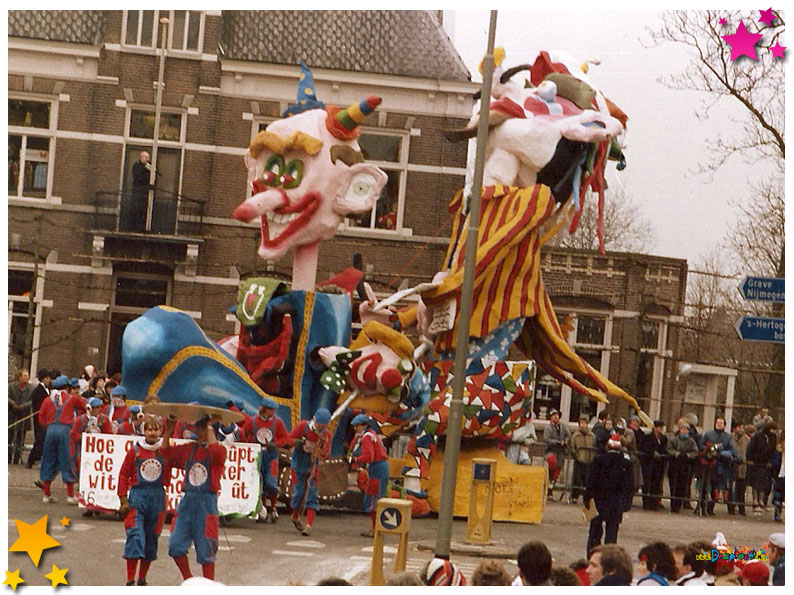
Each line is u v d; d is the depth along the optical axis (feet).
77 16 95.20
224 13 96.89
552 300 97.60
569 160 63.00
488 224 61.00
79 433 59.82
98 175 94.68
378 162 97.35
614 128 63.67
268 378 66.39
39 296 93.45
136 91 94.99
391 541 56.24
